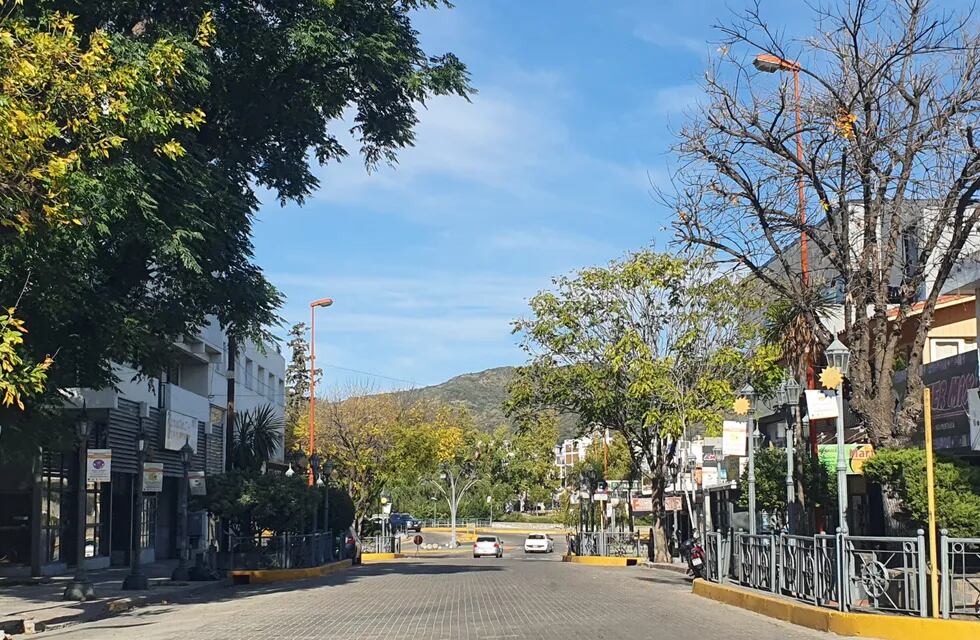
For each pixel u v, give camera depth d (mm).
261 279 25047
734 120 22141
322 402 63844
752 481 21141
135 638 15234
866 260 21234
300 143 26562
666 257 40906
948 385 23328
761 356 37875
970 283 23359
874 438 20984
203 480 29922
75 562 33031
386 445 61500
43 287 17578
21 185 13844
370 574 33781
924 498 15727
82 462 33250
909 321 28344
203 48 21703
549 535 104562
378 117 26703
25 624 17125
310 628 15727
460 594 22469
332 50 22938
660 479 44875
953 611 13773
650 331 41656
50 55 14289
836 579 15102
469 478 114250
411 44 25484
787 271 22656
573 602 19828
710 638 13492
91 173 16953
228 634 15250
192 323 24422
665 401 40125
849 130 20578
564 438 124000
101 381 22109
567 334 42250
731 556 21719
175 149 16828
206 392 46812
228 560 31719
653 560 45844
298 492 33156
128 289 22797
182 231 20125
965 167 20125
